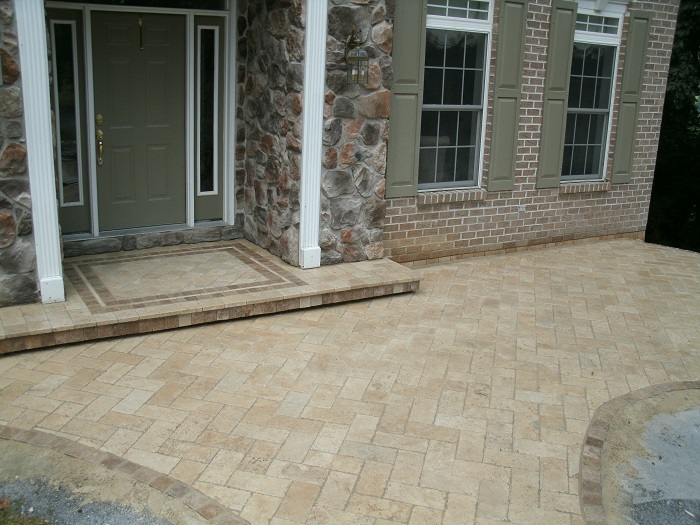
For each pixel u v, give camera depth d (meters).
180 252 6.84
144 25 6.57
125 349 5.06
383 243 7.26
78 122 6.42
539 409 4.49
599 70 8.54
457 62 7.38
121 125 6.66
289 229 6.53
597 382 4.93
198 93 6.96
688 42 13.45
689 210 14.52
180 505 3.37
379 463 3.80
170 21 6.68
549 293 6.86
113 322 5.12
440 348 5.39
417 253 7.55
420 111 7.05
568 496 3.59
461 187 7.79
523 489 3.62
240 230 7.41
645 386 4.91
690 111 14.30
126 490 3.47
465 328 5.82
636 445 4.17
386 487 3.59
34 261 5.25
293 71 6.11
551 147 8.20
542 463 3.87
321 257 6.60
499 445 4.04
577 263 7.98
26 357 4.85
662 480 3.85
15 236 5.12
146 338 5.26
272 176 6.70
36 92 4.94
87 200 6.64
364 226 6.77
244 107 7.09
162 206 7.08
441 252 7.73
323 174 6.38
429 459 3.86
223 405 4.34
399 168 7.10
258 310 5.75
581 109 8.49
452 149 7.64
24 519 3.25
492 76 7.52
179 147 7.02
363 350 5.27
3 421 4.04
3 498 3.39
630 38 8.47
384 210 6.86
